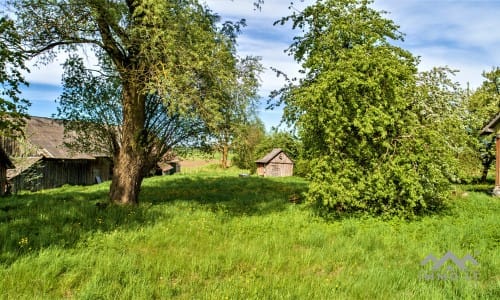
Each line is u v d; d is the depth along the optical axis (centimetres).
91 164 3319
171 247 820
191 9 1098
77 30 1135
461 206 1409
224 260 732
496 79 3494
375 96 1169
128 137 1251
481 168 2856
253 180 2833
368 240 902
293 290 579
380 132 1171
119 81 1279
